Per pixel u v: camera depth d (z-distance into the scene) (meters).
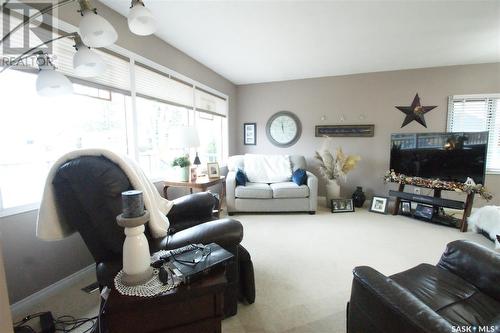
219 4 2.02
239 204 3.52
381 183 4.09
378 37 2.67
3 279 0.64
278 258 2.22
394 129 3.96
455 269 1.25
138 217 0.88
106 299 0.85
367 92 4.04
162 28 2.45
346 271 2.00
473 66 3.52
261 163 4.06
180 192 3.19
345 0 1.97
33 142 1.68
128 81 2.30
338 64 3.60
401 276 1.23
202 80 3.60
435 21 2.31
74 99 1.91
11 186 1.57
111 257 1.15
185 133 2.73
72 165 1.01
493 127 3.51
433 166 3.24
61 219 1.17
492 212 2.62
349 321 1.09
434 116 3.74
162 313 0.86
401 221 3.28
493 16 2.21
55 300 1.64
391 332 0.81
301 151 4.52
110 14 2.07
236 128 4.88
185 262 0.99
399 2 2.00
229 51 3.07
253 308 1.56
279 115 4.56
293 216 3.49
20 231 1.55
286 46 2.91
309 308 1.56
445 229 2.98
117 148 2.28
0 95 1.51
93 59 1.23
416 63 3.54
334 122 4.27
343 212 3.70
